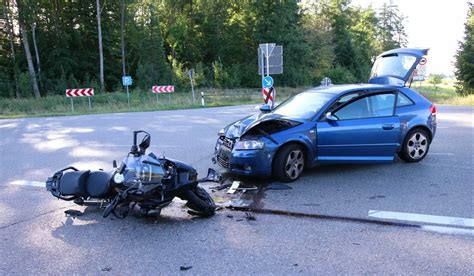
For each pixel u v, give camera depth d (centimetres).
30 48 4397
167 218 520
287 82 5447
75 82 4088
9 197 629
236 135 697
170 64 5034
